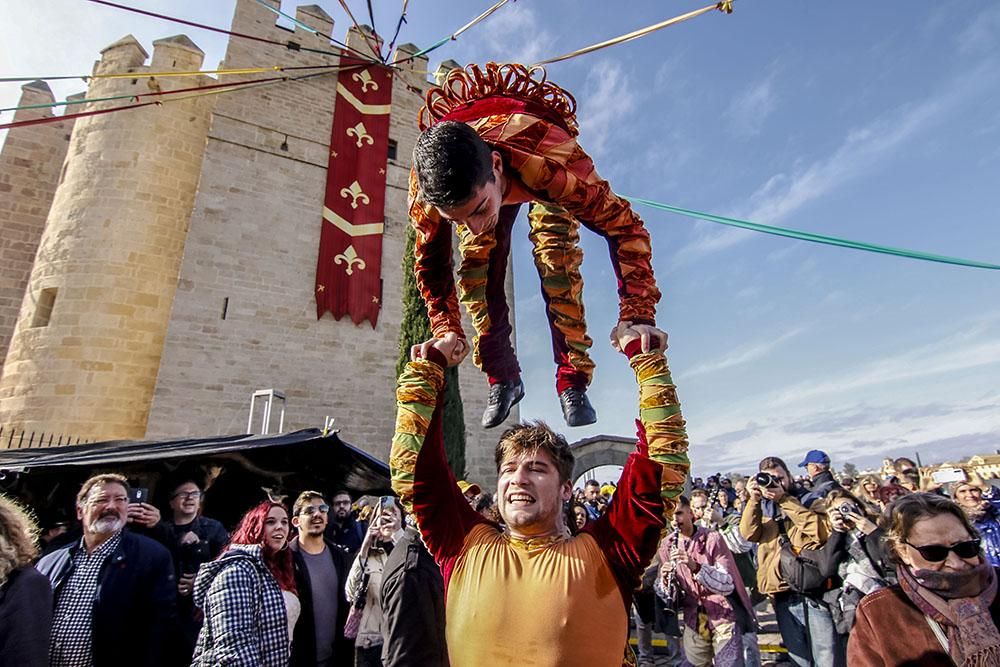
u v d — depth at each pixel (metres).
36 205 17.83
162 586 3.76
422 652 3.66
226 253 15.70
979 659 2.01
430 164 1.58
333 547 4.82
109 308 14.43
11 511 2.62
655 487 1.80
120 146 15.76
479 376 18.06
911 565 2.23
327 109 18.66
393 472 2.06
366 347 17.09
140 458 6.52
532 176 1.81
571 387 2.62
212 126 16.55
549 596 1.69
